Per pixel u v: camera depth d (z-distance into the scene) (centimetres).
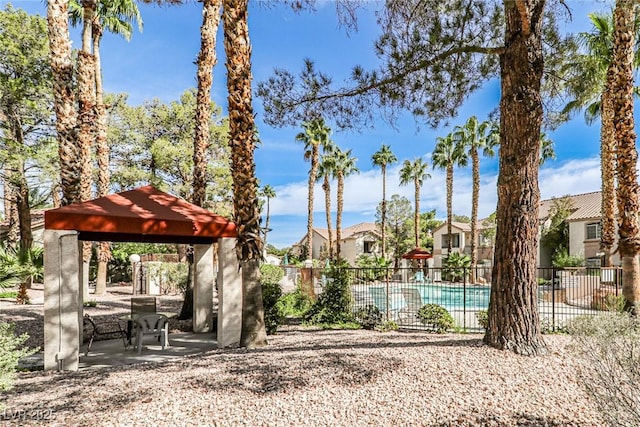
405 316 1045
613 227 1484
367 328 952
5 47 1427
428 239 4534
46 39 1519
